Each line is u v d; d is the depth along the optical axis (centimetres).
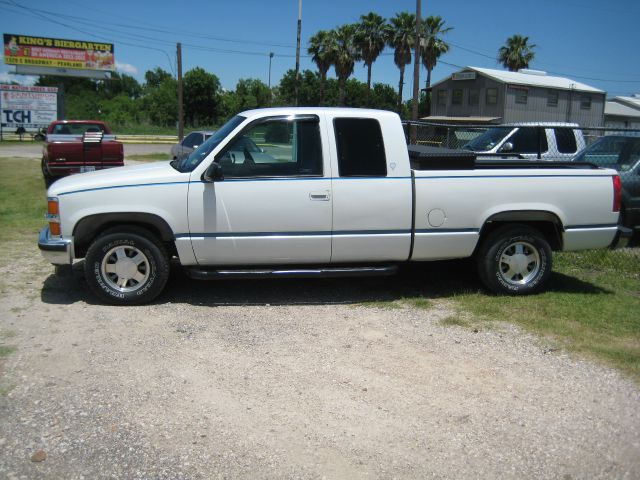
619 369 451
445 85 4306
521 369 450
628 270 757
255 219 560
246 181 557
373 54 4562
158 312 561
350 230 575
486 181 592
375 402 397
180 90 2978
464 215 591
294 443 346
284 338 504
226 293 625
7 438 342
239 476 314
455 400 402
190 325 529
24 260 736
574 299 618
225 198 554
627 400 405
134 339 493
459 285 668
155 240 565
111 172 588
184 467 320
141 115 6912
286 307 585
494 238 612
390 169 575
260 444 344
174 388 410
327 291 640
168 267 575
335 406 390
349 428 364
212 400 394
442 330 528
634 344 498
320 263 591
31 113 3734
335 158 568
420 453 339
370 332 521
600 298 623
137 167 614
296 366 449
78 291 616
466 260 712
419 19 2431
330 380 427
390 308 586
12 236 874
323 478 314
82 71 4253
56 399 389
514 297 624
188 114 7131
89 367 438
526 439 356
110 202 546
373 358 466
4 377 417
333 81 7638
